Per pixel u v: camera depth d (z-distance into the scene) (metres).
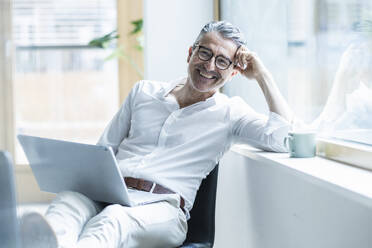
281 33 1.99
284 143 1.81
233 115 1.99
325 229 1.47
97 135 4.09
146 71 2.56
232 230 2.31
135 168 1.90
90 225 1.56
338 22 1.60
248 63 1.95
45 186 1.89
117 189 1.65
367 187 1.21
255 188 2.00
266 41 2.12
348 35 1.55
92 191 1.76
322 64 1.72
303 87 1.86
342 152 1.61
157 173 1.89
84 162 1.65
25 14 3.97
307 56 1.81
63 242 1.43
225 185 2.39
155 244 1.70
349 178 1.34
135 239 1.63
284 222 1.75
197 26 2.56
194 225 1.95
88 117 4.09
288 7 1.91
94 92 4.07
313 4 1.74
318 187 1.51
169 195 1.80
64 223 1.54
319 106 1.77
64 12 4.00
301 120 1.89
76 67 4.04
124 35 3.97
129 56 3.98
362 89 1.50
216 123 1.98
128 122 2.13
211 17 2.57
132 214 1.62
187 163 1.93
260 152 1.91
